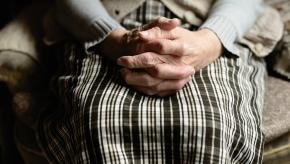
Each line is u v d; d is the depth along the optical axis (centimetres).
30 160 75
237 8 67
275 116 63
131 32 60
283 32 73
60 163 61
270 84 71
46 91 77
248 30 70
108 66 61
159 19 58
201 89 55
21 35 78
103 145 52
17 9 101
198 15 69
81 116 54
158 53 55
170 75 54
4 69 76
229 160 53
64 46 75
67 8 71
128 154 52
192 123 51
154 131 52
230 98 56
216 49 61
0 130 90
